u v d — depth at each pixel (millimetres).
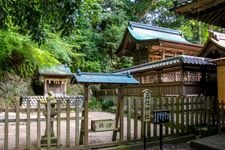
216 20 5867
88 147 6688
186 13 5363
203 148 7113
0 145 7289
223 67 11070
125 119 12828
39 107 6285
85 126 6715
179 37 24078
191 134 8500
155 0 29109
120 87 7293
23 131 9578
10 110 5992
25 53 14125
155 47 18625
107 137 8406
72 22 4914
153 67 13945
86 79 6555
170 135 8086
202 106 8906
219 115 8836
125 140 7281
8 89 15352
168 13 30031
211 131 8617
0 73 15086
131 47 21797
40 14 5520
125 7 28109
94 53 23453
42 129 9992
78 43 21625
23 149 6602
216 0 4688
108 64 24297
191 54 19938
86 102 6777
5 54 13547
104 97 20234
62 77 16703
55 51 15562
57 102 6461
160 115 6246
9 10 5500
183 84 12484
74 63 21516
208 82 13383
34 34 5605
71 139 8055
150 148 7312
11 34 12305
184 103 8492
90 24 23312
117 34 23859
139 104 7523
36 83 17266
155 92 14531
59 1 4664
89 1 19844
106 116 14594
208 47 13430
